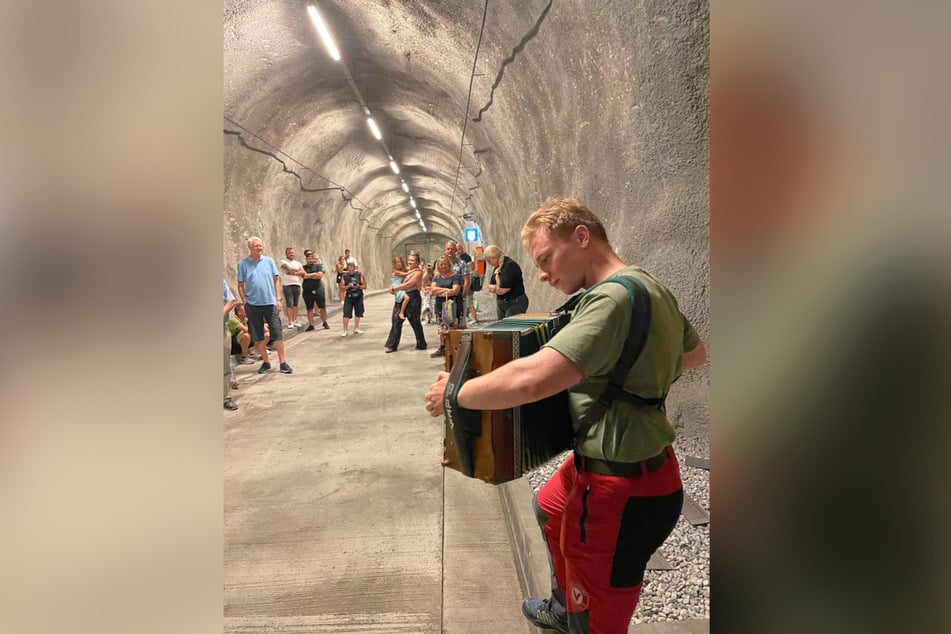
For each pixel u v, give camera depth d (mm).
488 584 2410
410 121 11562
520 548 2402
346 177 16312
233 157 9758
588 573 1181
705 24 3053
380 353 8242
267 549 2736
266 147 10633
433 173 17156
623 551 1156
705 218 3221
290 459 3982
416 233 42688
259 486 3516
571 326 1073
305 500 3299
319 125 11477
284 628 2129
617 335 1074
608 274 1268
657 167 3533
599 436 1140
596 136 4492
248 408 5371
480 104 8008
